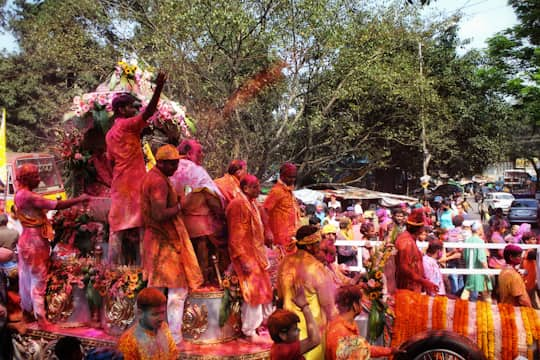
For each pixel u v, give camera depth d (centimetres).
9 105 3200
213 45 2048
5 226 912
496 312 579
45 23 2505
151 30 2173
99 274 615
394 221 1068
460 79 3403
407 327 585
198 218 593
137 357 443
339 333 466
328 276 505
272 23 2080
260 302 572
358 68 2308
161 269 555
